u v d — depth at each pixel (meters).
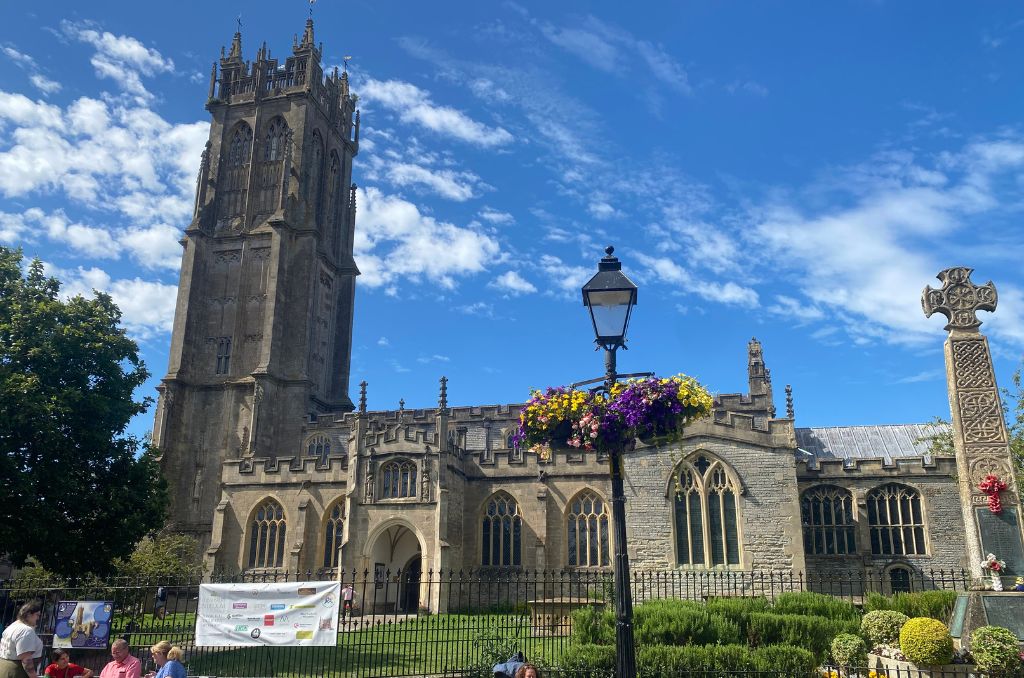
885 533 52.41
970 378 21.48
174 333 80.25
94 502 36.41
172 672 16.31
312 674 22.84
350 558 52.50
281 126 88.38
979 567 20.19
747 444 46.66
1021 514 20.28
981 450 20.94
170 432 75.62
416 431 54.28
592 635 22.12
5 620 24.28
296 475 59.66
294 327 80.44
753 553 44.91
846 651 20.08
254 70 89.56
